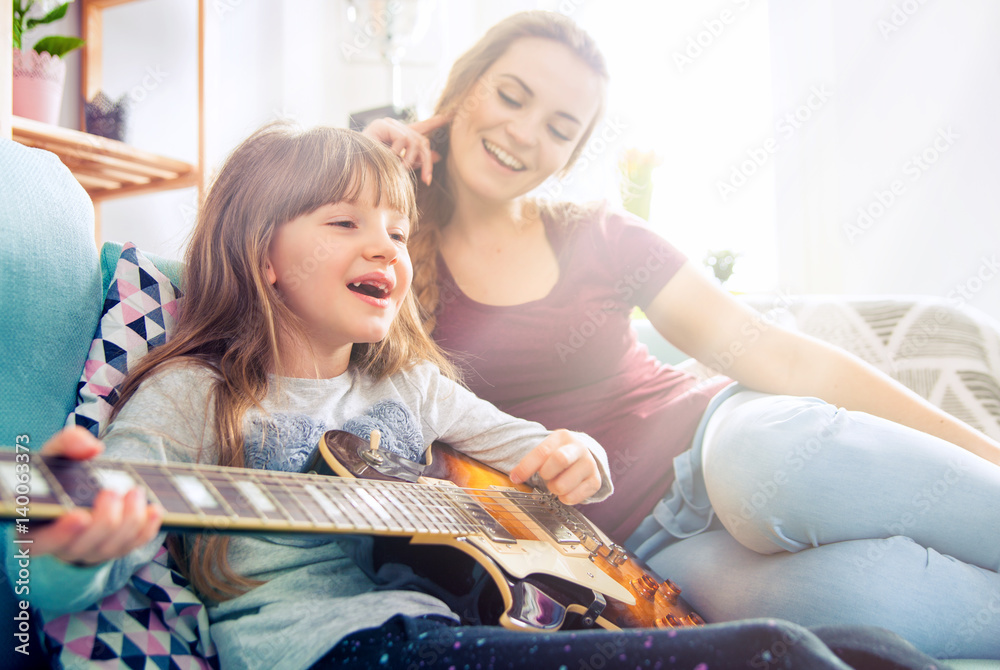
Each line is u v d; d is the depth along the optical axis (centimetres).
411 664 51
